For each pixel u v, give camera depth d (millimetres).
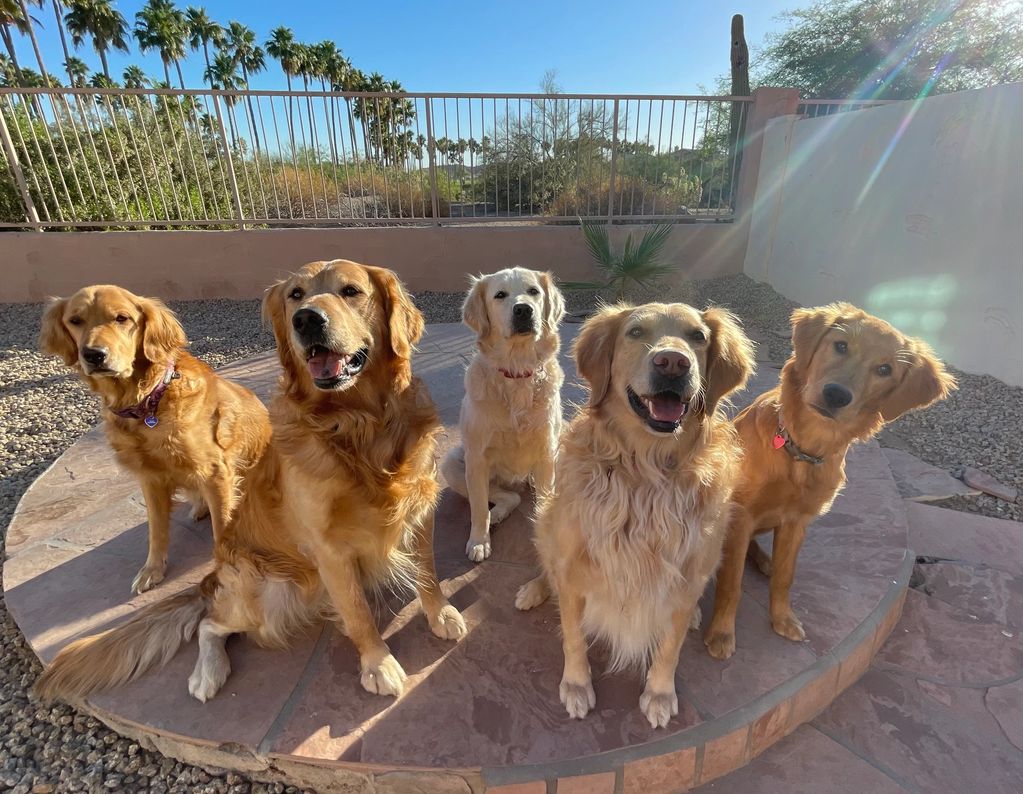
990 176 2250
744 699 958
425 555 1123
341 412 1000
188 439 1281
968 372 2428
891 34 7160
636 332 941
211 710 960
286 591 1082
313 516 983
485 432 1365
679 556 921
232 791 910
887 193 2775
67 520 1472
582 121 3773
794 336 1095
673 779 906
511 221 4000
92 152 3525
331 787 899
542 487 1481
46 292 3566
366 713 950
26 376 2635
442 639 1112
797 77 8078
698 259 4004
